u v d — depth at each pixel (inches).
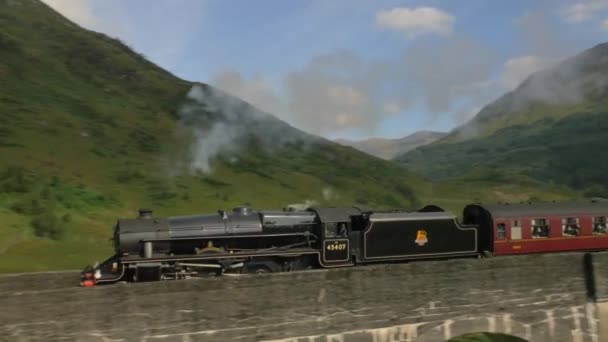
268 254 754.8
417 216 866.8
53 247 1409.9
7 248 1344.7
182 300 582.2
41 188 1925.4
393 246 842.2
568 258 804.0
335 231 808.9
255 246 788.6
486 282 742.5
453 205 3501.5
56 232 1555.1
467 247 911.7
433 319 706.8
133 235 719.1
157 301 571.8
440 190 4077.3
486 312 741.3
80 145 2596.0
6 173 1966.0
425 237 869.2
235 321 605.6
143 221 744.3
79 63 3848.4
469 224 999.6
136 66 4318.4
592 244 1035.9
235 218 778.8
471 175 5231.3
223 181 2815.0
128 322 560.1
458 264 725.3
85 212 1905.8
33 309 526.6
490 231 954.7
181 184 2568.9
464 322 725.9
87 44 4215.1
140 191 2340.1
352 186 3395.7
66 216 1736.0
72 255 1350.9
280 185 3031.5
